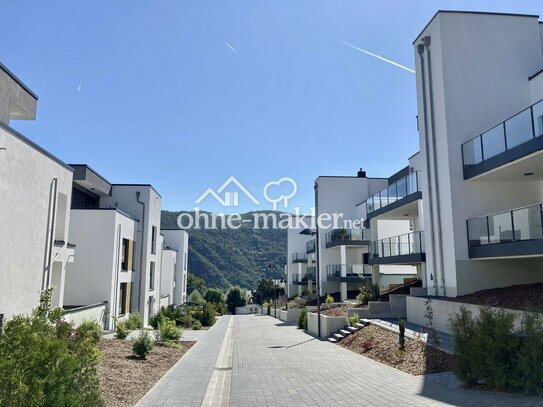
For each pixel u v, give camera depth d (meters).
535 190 14.40
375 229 25.73
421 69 16.44
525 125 11.51
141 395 7.12
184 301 42.34
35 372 3.45
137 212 24.34
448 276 14.38
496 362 6.64
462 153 14.56
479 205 14.27
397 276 30.11
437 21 15.34
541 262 14.03
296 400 7.09
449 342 10.66
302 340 17.22
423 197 16.12
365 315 17.53
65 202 13.38
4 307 9.37
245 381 8.80
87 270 18.95
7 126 9.41
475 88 14.96
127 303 21.72
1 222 9.24
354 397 7.08
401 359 10.05
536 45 15.38
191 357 11.91
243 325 27.67
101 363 9.07
